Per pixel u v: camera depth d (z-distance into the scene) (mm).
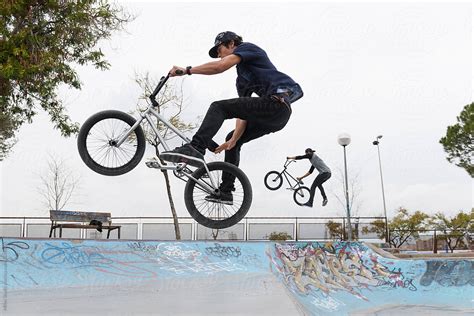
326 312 8086
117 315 5781
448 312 9797
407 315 9289
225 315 6035
